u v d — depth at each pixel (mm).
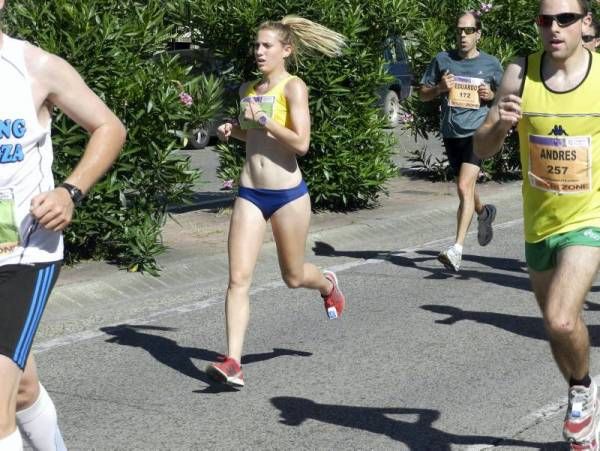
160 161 12602
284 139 8508
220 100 13742
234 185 16781
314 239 14773
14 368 5246
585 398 6609
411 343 9883
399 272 13195
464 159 13617
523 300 11648
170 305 11461
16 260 5367
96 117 5504
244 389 8570
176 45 18828
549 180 6637
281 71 8914
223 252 13523
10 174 5320
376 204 17516
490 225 13844
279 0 15766
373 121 16844
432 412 7957
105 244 12781
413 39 20516
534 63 6641
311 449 7250
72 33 12000
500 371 8984
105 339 10094
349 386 8617
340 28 16094
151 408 8133
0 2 5359
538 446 7262
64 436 7520
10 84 5328
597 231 6523
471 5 20438
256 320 10805
